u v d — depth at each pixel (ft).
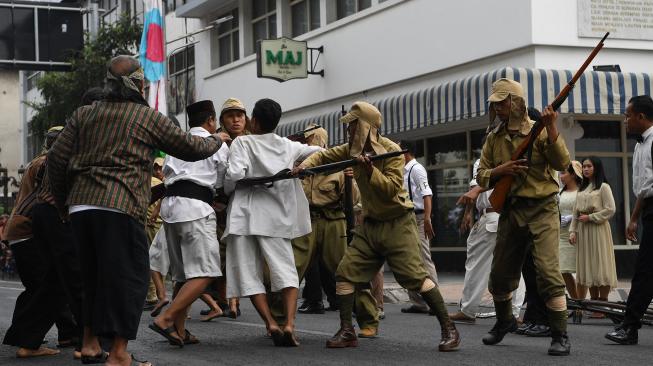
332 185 29.78
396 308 42.16
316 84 78.28
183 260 26.32
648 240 26.86
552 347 24.62
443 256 69.10
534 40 54.49
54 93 106.83
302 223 26.76
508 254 25.40
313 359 23.99
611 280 36.86
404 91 67.56
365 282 26.35
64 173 21.03
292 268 26.55
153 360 24.07
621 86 52.29
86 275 20.95
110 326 20.11
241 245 26.40
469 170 66.13
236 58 95.14
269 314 26.58
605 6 56.08
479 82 54.29
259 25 91.04
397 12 67.46
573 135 57.00
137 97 21.08
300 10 83.46
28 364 23.61
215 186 26.73
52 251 23.98
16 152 219.00
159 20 76.43
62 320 26.61
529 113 27.20
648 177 27.12
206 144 21.48
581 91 51.72
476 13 59.16
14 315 24.93
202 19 100.37
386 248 25.64
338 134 72.33
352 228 28.89
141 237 20.65
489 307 36.94
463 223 33.71
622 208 58.39
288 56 74.90
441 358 24.13
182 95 105.70
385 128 65.21
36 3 102.27
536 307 29.27
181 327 27.12
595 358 24.09
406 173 37.88
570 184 38.60
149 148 20.86
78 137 20.77
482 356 24.49
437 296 25.52
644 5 56.80
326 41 76.95
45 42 102.83
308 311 38.91
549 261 24.38
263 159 26.00
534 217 24.56
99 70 103.14
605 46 56.03
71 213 20.58
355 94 73.36
